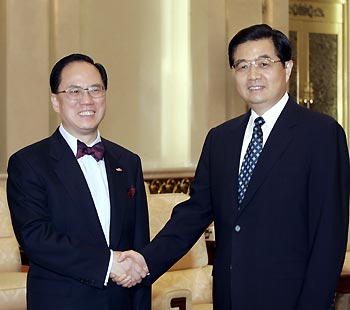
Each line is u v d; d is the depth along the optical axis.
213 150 4.12
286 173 3.79
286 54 3.94
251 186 3.82
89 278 3.79
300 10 11.32
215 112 9.24
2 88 7.80
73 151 3.96
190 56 9.33
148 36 9.14
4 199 6.58
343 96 11.65
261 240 3.78
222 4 9.27
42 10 7.90
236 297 3.81
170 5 9.33
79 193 3.86
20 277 6.04
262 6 9.61
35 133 7.88
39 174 3.86
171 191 9.00
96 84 3.94
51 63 8.09
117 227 3.93
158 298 5.40
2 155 7.81
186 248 4.18
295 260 3.78
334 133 3.82
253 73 3.89
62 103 3.94
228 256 3.88
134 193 4.09
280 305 3.75
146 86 9.13
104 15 8.77
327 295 3.70
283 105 3.96
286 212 3.78
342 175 3.80
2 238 6.50
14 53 7.76
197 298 5.98
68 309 3.80
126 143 8.97
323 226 3.72
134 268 3.94
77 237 3.83
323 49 11.49
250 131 4.02
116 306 3.92
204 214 4.20
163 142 9.29
